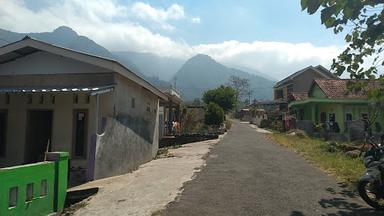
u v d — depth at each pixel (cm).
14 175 672
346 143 1938
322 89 3102
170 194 879
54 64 1304
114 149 1254
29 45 1241
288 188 927
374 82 917
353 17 507
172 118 3231
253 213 722
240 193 878
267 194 866
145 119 1656
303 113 3662
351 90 920
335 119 2997
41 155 1286
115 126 1263
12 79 1331
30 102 1301
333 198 830
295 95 3819
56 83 1291
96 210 783
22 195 695
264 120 4922
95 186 998
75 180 1130
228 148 1930
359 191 767
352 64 791
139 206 791
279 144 2159
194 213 726
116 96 1268
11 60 1338
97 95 1166
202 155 1647
